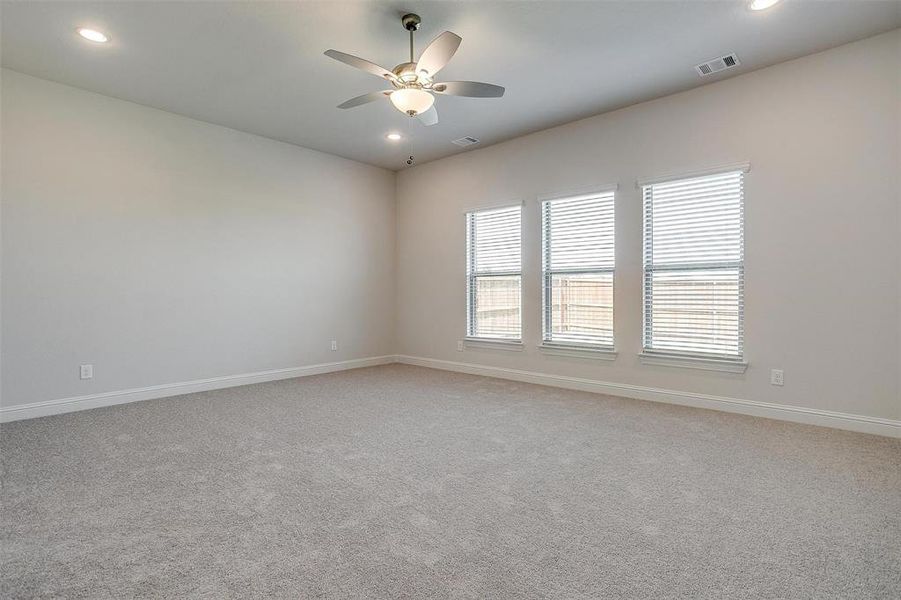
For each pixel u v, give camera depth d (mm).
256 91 4004
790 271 3531
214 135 4809
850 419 3303
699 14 2898
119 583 1621
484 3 2770
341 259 5992
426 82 2889
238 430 3377
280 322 5367
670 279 4180
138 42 3205
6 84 3613
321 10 2834
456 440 3148
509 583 1620
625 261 4418
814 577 1652
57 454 2877
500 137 5223
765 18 2947
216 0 2729
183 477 2527
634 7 2822
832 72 3340
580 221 4789
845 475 2533
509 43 3225
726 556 1785
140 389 4305
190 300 4641
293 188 5480
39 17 2895
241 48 3287
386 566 1720
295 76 3721
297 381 5219
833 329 3365
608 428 3410
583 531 1973
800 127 3475
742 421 3559
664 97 4137
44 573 1677
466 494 2326
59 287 3869
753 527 2000
